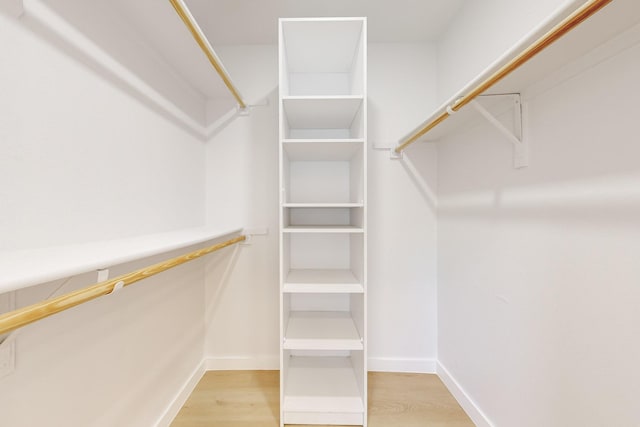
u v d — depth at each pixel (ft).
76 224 2.96
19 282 1.52
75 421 2.98
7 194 2.32
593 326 2.85
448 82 6.01
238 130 6.57
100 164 3.30
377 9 5.47
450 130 5.58
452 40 5.84
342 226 6.30
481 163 4.77
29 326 2.51
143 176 4.13
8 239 2.33
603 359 2.76
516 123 3.80
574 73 2.97
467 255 5.24
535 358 3.59
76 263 1.94
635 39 2.39
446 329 6.08
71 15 2.93
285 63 5.31
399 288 6.59
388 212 6.57
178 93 5.22
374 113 6.57
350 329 5.58
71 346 2.94
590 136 2.85
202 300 6.42
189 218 5.71
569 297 3.11
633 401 2.50
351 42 5.34
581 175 2.95
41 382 2.62
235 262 6.60
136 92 3.97
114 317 3.57
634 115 2.46
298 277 5.73
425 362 6.56
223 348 6.61
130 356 3.88
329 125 6.39
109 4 3.42
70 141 2.90
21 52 2.42
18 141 2.40
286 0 5.18
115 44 3.55
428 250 6.59
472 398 5.05
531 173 3.63
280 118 4.87
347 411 4.93
